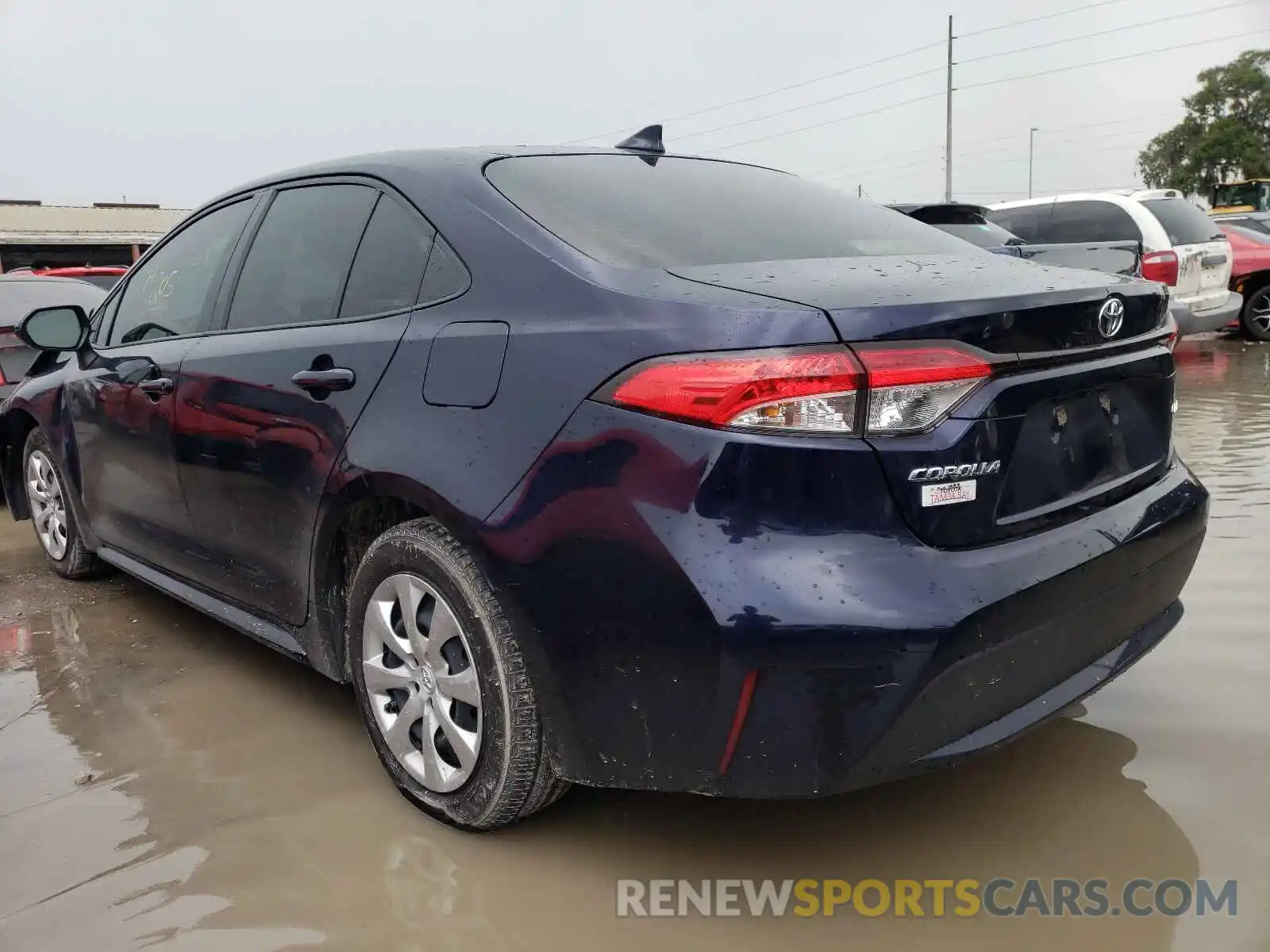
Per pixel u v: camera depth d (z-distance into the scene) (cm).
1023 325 184
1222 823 212
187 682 303
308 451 238
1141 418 226
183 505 298
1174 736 246
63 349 349
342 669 252
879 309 172
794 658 164
